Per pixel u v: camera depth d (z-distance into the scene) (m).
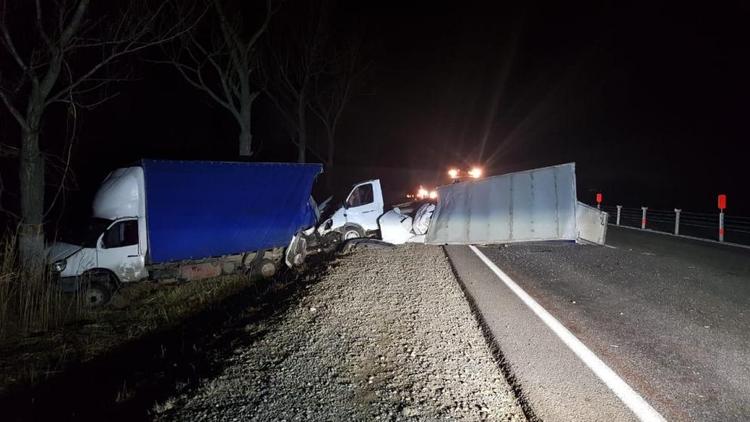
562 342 5.38
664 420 3.73
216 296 10.05
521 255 11.82
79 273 9.40
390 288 7.85
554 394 4.13
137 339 7.61
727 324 6.12
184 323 8.16
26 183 9.47
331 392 4.10
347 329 5.70
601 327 5.95
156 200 9.92
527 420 3.76
